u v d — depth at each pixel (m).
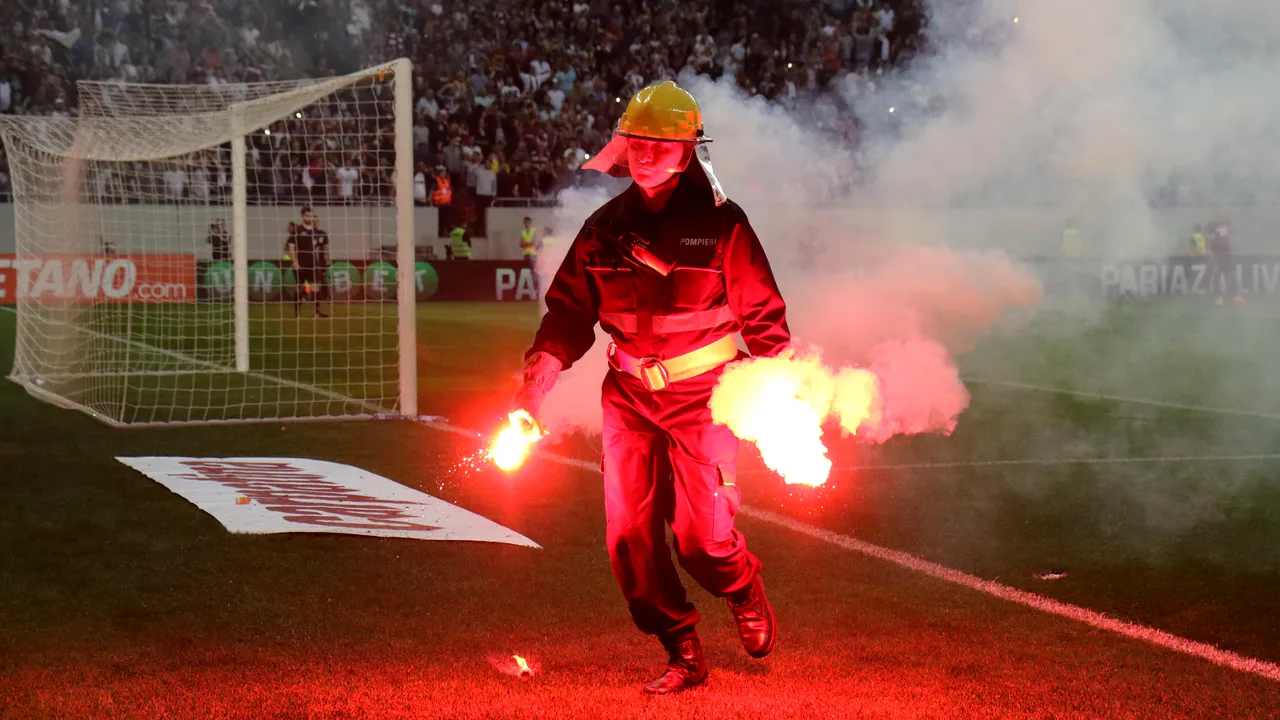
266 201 23.84
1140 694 3.89
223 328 18.91
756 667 4.16
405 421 9.98
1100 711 3.73
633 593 3.83
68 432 9.16
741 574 3.86
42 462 7.88
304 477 7.48
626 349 3.78
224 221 22.22
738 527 6.27
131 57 26.08
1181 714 3.72
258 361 14.95
